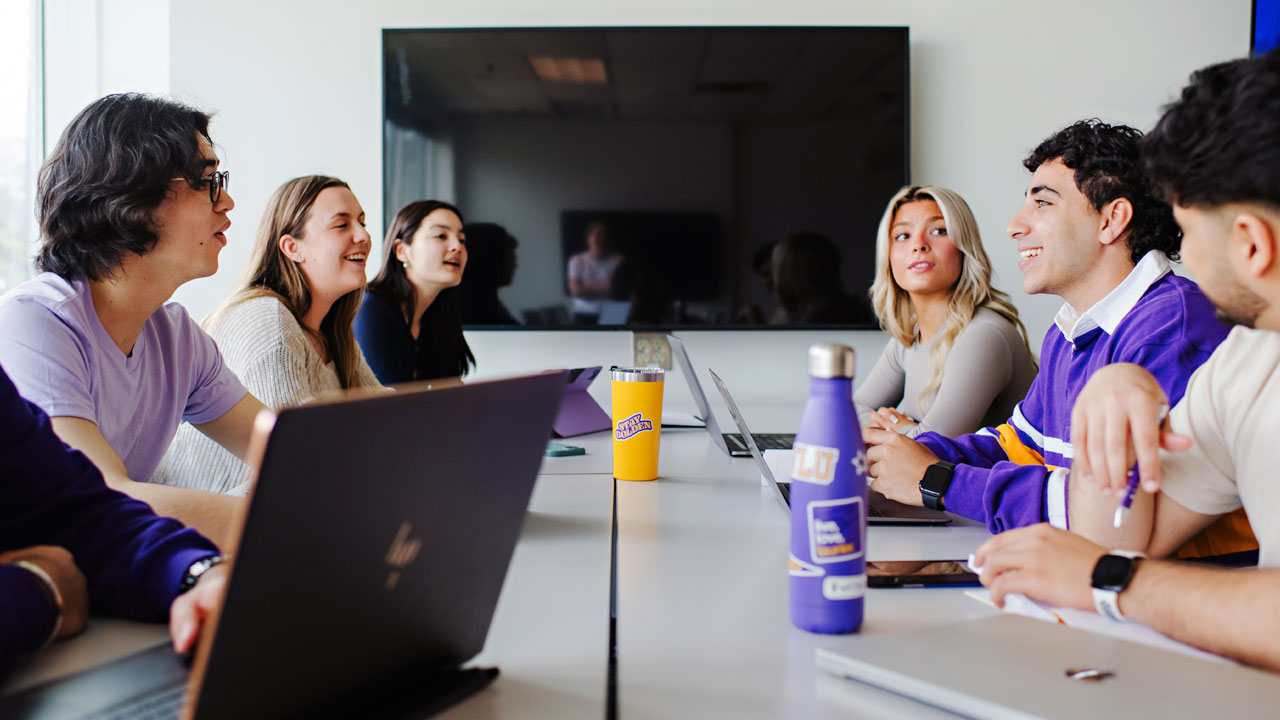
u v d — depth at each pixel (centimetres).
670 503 122
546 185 322
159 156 121
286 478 40
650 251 323
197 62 317
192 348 147
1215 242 72
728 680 61
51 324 117
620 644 68
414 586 53
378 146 323
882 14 319
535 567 90
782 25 317
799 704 57
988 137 321
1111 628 70
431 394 49
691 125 320
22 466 75
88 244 120
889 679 58
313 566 44
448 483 52
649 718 55
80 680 56
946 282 223
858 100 317
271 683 45
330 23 320
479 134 321
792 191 320
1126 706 52
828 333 330
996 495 104
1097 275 135
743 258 322
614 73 319
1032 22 319
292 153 320
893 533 107
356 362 214
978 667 59
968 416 196
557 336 331
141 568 70
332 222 193
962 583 83
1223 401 87
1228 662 61
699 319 324
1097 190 131
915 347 240
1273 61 67
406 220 258
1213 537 96
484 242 323
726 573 88
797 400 325
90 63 320
